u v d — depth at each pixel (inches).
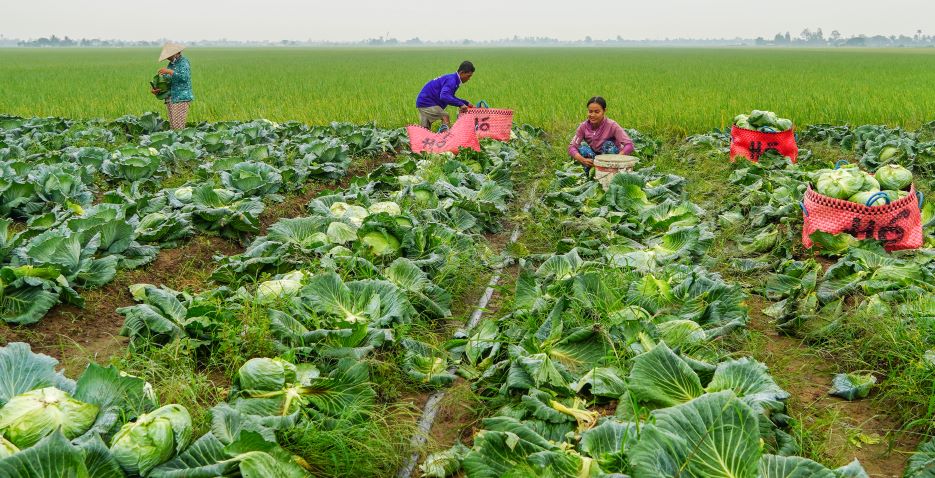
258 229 306.7
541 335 192.4
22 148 455.5
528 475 132.6
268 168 366.0
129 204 292.8
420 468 157.2
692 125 660.7
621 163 378.0
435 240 268.2
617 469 132.2
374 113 755.4
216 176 387.9
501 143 518.3
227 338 190.4
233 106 866.1
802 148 550.0
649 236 305.4
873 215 264.2
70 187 330.0
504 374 183.6
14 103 916.0
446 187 350.9
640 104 816.3
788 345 215.8
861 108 732.0
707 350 187.8
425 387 192.1
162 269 269.9
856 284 223.1
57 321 221.8
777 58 3427.7
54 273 223.6
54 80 1501.0
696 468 123.4
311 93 1095.0
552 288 222.2
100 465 128.7
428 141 474.3
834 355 205.2
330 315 205.3
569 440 153.0
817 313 221.3
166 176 409.7
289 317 193.8
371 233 259.1
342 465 152.3
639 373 159.5
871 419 173.9
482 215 342.0
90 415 142.0
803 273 246.1
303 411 160.2
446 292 234.5
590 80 1478.8
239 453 134.6
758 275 266.5
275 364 166.1
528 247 318.7
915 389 174.2
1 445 128.9
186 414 144.9
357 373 170.4
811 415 176.1
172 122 603.5
